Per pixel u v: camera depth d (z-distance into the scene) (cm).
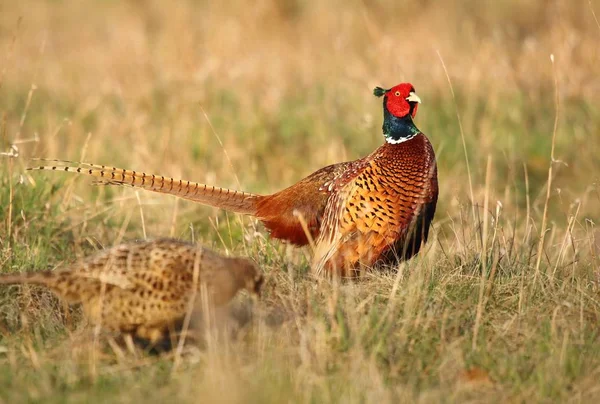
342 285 1376
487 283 1319
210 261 1170
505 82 2700
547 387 1056
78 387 1060
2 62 3234
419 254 1495
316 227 1527
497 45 2994
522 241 1583
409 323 1196
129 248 1175
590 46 2805
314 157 2406
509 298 1298
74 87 2994
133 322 1155
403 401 1016
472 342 1170
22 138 2517
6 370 1095
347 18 3453
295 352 1129
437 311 1232
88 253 1634
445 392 1051
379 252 1461
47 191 1727
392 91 1478
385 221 1449
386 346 1142
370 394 1005
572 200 2056
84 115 2592
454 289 1325
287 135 2552
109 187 2012
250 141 2441
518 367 1110
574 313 1248
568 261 1549
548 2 3438
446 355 1128
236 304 1276
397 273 1390
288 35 3528
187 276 1152
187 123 2481
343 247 1464
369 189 1449
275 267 1443
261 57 3166
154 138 2420
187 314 1154
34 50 3578
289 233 1544
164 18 3778
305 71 3038
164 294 1146
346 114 2609
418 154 1463
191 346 1167
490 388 1079
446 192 2131
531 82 2717
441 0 3697
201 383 1030
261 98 2769
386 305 1258
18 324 1259
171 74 2894
